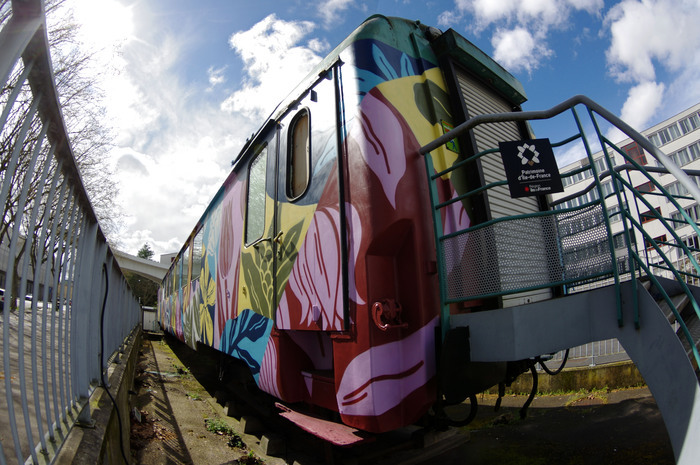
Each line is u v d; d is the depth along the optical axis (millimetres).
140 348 13258
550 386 6719
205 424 5082
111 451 2760
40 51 1558
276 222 3902
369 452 3867
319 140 3383
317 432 2994
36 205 1900
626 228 2400
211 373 9312
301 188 3605
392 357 2734
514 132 4078
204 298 6656
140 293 59562
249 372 5680
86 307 2926
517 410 5879
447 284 2869
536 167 2678
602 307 2404
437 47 3576
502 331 2557
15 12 1353
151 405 5578
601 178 3342
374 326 2709
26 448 2496
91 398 3199
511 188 2617
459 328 2775
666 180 19500
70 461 1955
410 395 2727
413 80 3297
